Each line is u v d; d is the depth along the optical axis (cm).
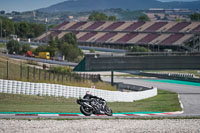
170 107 9881
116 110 8719
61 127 5906
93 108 6944
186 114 8325
